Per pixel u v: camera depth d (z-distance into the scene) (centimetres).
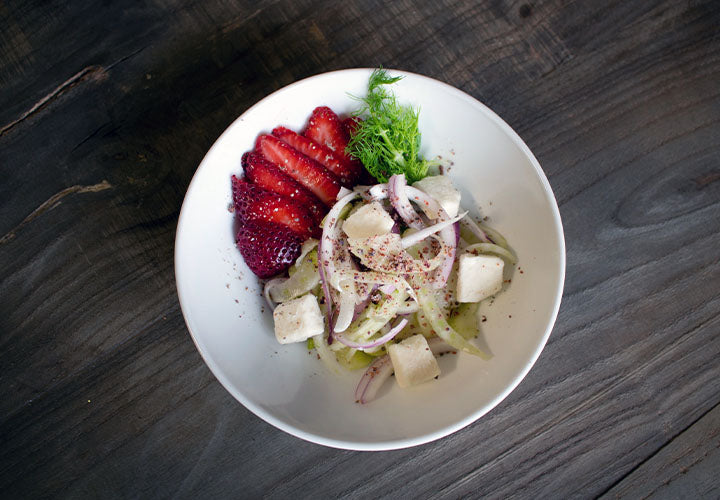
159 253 39
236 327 34
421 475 39
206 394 39
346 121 36
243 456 38
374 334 35
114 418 39
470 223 36
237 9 40
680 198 40
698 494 38
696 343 39
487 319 35
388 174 36
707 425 39
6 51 40
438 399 33
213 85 39
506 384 32
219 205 34
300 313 34
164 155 39
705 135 40
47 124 39
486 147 34
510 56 40
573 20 40
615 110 40
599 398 39
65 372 39
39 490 38
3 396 39
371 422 33
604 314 39
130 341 39
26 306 39
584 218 39
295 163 35
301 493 38
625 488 39
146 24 40
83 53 40
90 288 39
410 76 34
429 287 34
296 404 34
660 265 39
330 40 40
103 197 39
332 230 35
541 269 33
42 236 39
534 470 39
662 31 40
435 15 40
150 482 38
